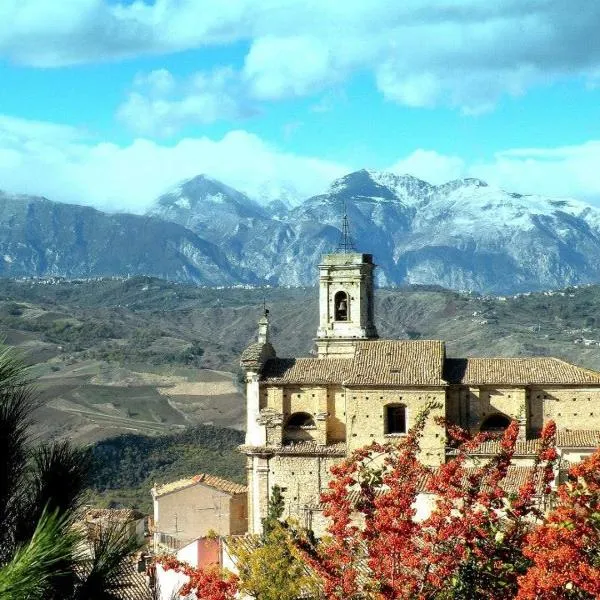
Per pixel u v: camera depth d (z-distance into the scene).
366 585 56.62
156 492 155.62
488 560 56.28
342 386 138.62
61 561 31.64
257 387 140.12
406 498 56.88
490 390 134.75
